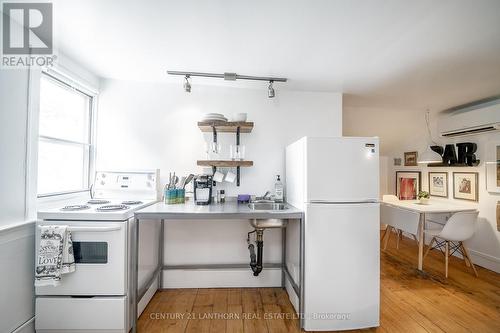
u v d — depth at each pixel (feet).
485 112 9.23
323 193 5.74
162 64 6.64
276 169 8.27
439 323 6.00
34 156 5.20
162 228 7.80
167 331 5.63
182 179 7.52
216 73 7.15
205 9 4.36
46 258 4.89
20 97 4.91
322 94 8.52
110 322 5.19
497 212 9.43
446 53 5.90
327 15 4.50
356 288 5.74
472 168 10.36
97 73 7.32
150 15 4.56
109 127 7.78
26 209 5.04
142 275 6.29
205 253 7.97
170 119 8.02
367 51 5.82
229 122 7.19
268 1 4.14
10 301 4.67
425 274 8.91
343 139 5.80
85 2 4.21
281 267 7.92
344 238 5.74
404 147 13.92
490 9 4.27
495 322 6.03
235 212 5.74
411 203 11.19
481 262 9.80
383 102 9.78
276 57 6.16
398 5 4.21
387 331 5.69
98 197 7.22
